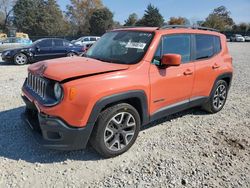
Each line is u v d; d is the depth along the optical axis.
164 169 3.66
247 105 6.63
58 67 3.80
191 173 3.60
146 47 4.21
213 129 5.05
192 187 3.32
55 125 3.44
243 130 5.08
